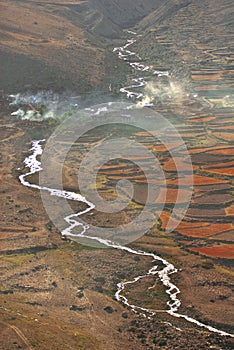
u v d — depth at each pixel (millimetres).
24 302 94875
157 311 93938
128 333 88188
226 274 104000
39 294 97500
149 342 86312
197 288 100062
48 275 103500
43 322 88625
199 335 88250
